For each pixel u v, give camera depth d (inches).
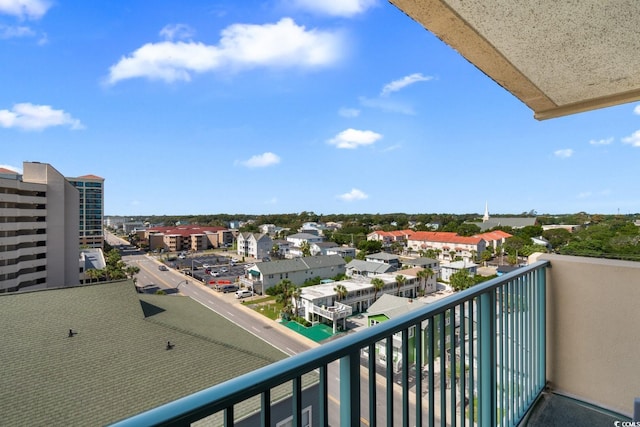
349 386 32.8
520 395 79.8
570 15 53.7
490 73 75.5
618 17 53.6
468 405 56.1
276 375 26.6
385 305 911.7
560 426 78.5
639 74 73.3
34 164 1080.2
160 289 1403.8
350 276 1541.6
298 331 903.1
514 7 52.2
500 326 69.3
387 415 38.2
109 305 388.5
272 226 3779.5
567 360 90.3
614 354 83.2
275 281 1381.6
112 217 5910.4
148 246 3046.3
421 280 1306.6
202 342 335.3
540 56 67.3
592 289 87.0
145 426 19.2
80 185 2452.0
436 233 2372.0
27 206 1055.0
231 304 1178.0
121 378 273.7
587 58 67.2
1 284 943.7
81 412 235.3
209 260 2338.8
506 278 70.7
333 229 3686.0
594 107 87.2
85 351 304.0
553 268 93.7
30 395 244.8
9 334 311.7
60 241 1117.7
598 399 85.0
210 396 22.8
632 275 81.4
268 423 26.5
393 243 2509.8
